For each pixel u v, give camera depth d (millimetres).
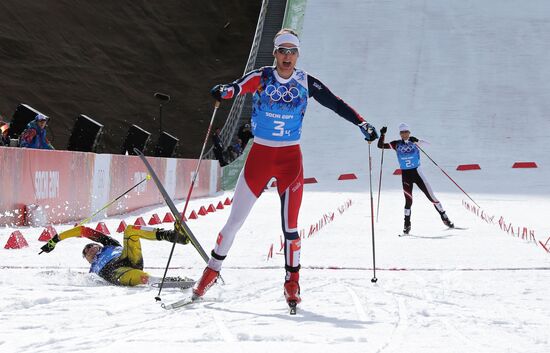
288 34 12750
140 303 13047
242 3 106562
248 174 13094
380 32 83750
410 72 78625
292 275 12719
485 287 15508
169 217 34031
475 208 43125
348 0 88438
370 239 27234
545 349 9695
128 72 81125
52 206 30531
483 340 10234
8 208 27484
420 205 45469
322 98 13258
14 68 68562
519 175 64000
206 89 84750
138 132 46219
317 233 29562
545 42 81938
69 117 65500
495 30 83562
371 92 76125
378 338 10258
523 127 71812
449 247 24547
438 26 84500
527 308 12930
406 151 30391
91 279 16156
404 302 13469
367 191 57938
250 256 21719
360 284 15781
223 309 12570
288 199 12961
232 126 75125
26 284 15234
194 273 17656
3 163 26938
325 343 9891
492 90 76312
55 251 21641
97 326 10906
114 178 36906
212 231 29641
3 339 9875
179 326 10969
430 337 10391
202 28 98188
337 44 82250
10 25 74250
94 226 30750
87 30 83562
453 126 72000
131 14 93312
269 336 10188
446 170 65625
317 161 68000
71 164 32125
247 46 97000
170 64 87500
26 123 38000
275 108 12867
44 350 9289
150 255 21359
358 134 71938
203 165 55156
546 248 24094
